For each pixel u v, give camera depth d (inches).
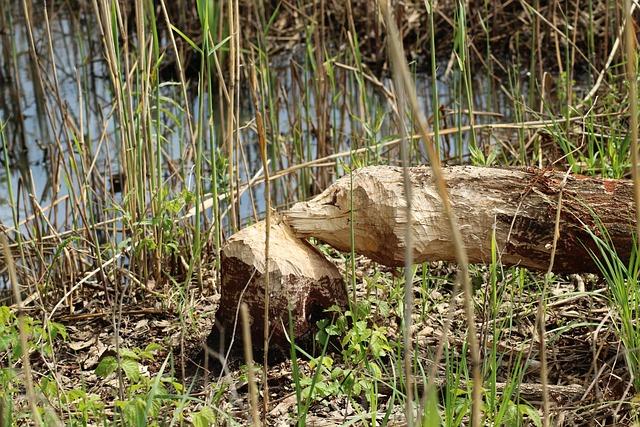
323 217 170.9
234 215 215.5
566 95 269.3
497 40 412.2
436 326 179.0
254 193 292.4
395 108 305.3
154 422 137.3
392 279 196.5
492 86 365.1
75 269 224.4
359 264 206.4
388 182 164.6
